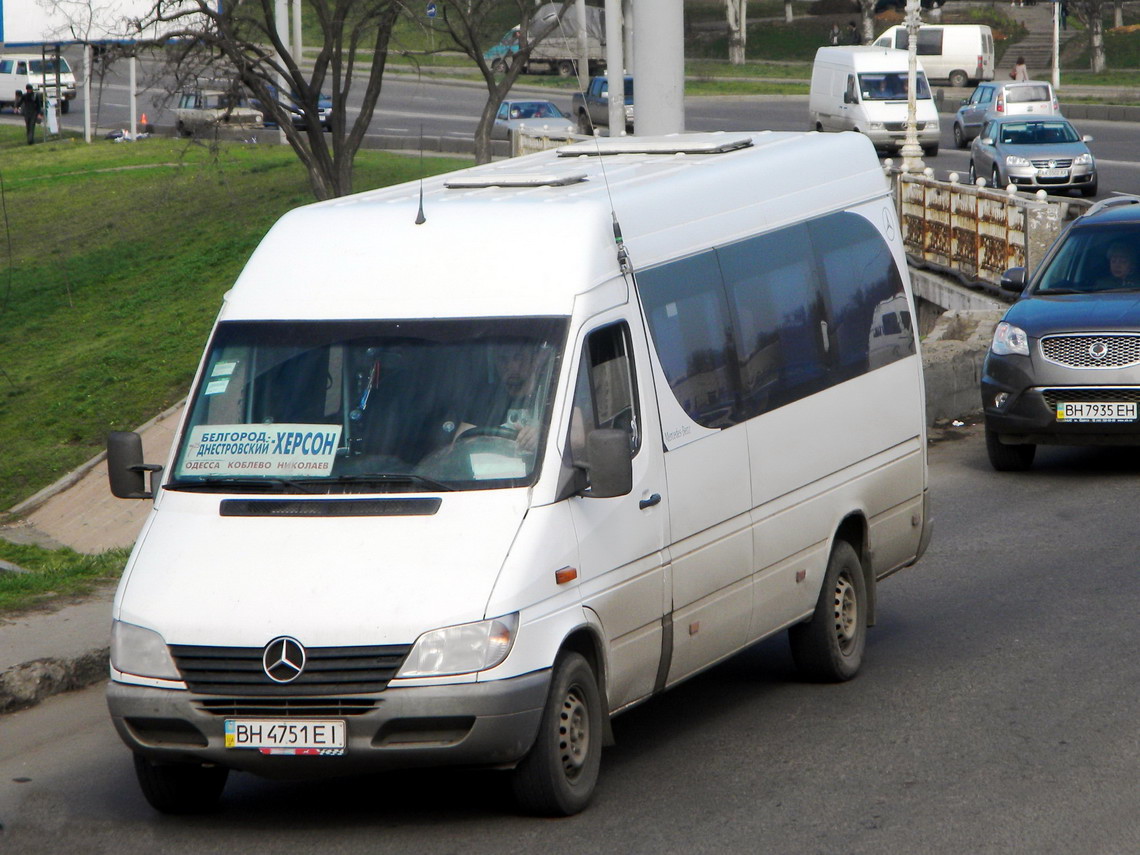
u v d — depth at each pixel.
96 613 19.58
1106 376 26.98
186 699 12.24
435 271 13.93
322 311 13.97
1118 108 109.88
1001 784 13.42
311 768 12.23
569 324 13.40
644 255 14.62
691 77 149.50
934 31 149.50
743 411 15.54
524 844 12.34
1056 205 40.81
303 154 66.81
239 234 74.12
